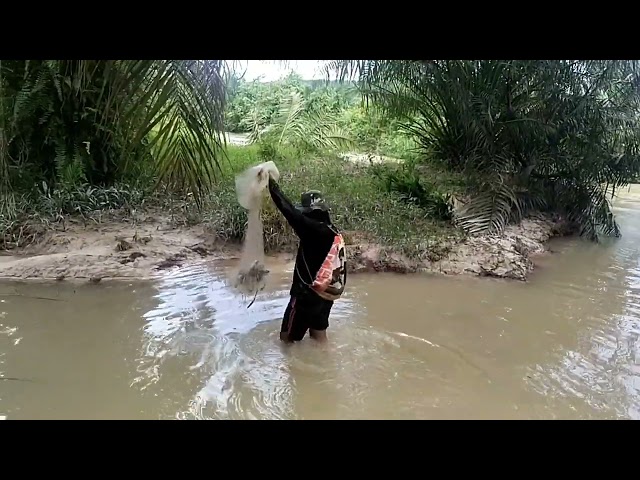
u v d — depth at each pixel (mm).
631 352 5098
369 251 7250
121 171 8719
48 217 7543
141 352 4770
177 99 5332
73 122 8141
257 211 5336
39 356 4652
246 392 4238
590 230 9367
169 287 6176
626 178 9438
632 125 9070
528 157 9312
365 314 5766
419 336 5281
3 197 7293
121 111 6418
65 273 6250
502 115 9156
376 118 14438
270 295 6059
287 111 14305
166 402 4055
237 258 7148
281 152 12711
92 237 7238
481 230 8164
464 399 4246
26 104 7512
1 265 6375
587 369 4762
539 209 9609
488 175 9055
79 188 8023
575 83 8828
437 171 10594
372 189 9266
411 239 7512
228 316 5527
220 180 8992
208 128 5539
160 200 8461
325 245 4836
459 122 10109
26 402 3975
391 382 4465
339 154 13000
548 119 8953
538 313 5969
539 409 4129
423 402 4191
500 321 5715
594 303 6316
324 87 15344
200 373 4477
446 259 7301
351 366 4688
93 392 4145
